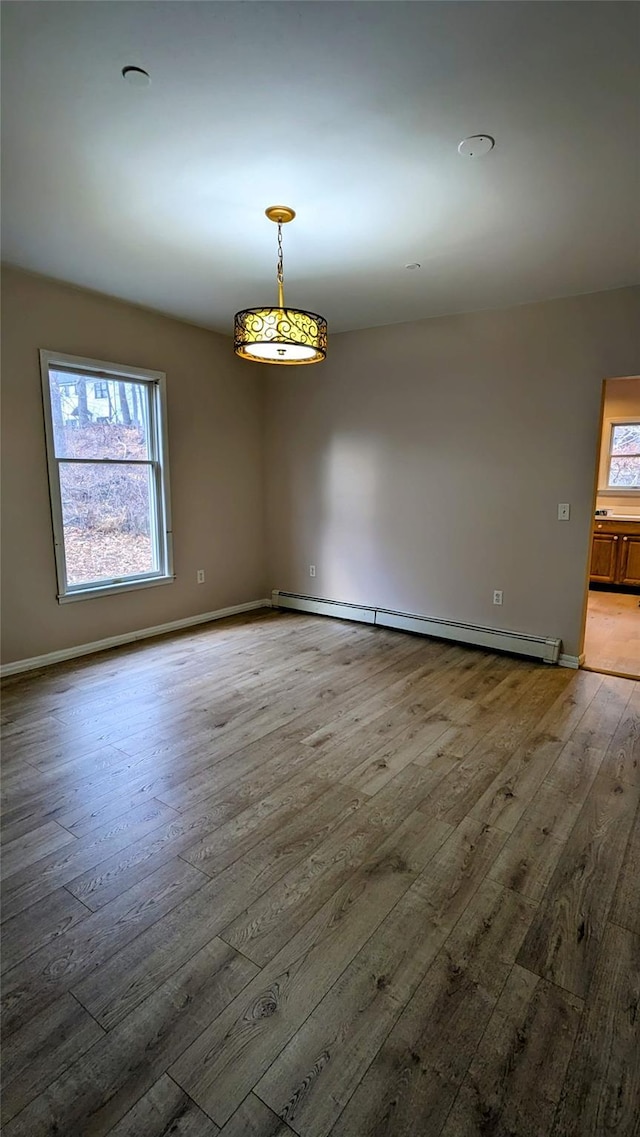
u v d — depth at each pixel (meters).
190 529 4.98
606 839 2.15
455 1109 1.24
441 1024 1.43
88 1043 1.38
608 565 6.45
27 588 3.84
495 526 4.29
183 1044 1.38
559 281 3.52
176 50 1.64
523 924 1.75
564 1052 1.36
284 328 2.54
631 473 6.71
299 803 2.38
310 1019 1.44
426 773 2.61
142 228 2.86
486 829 2.21
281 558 5.73
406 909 1.81
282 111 1.92
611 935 1.71
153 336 4.43
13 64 1.69
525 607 4.23
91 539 4.24
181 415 4.76
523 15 1.51
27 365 3.66
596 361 3.72
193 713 3.26
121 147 2.13
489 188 2.42
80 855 2.06
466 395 4.29
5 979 1.55
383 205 2.59
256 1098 1.26
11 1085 1.28
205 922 1.76
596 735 2.98
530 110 1.90
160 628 4.83
